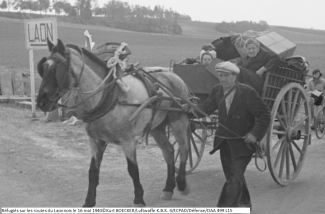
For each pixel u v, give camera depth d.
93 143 5.72
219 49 8.34
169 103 6.59
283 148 7.21
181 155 6.83
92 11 123.94
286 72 7.42
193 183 7.37
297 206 6.11
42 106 5.01
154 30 105.06
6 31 73.50
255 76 6.82
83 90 5.42
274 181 7.47
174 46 68.94
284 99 7.38
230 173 5.24
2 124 11.57
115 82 5.59
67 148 9.54
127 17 120.56
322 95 11.75
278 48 7.07
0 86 17.81
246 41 7.16
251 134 5.13
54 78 5.06
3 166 7.80
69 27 85.25
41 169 7.76
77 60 5.32
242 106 5.27
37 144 9.68
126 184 7.15
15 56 43.34
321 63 46.94
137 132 5.93
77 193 6.56
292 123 7.40
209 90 7.42
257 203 6.23
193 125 7.92
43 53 47.41
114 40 70.94
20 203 6.00
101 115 5.41
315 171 8.13
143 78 6.14
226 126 5.33
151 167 8.37
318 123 11.91
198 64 7.59
